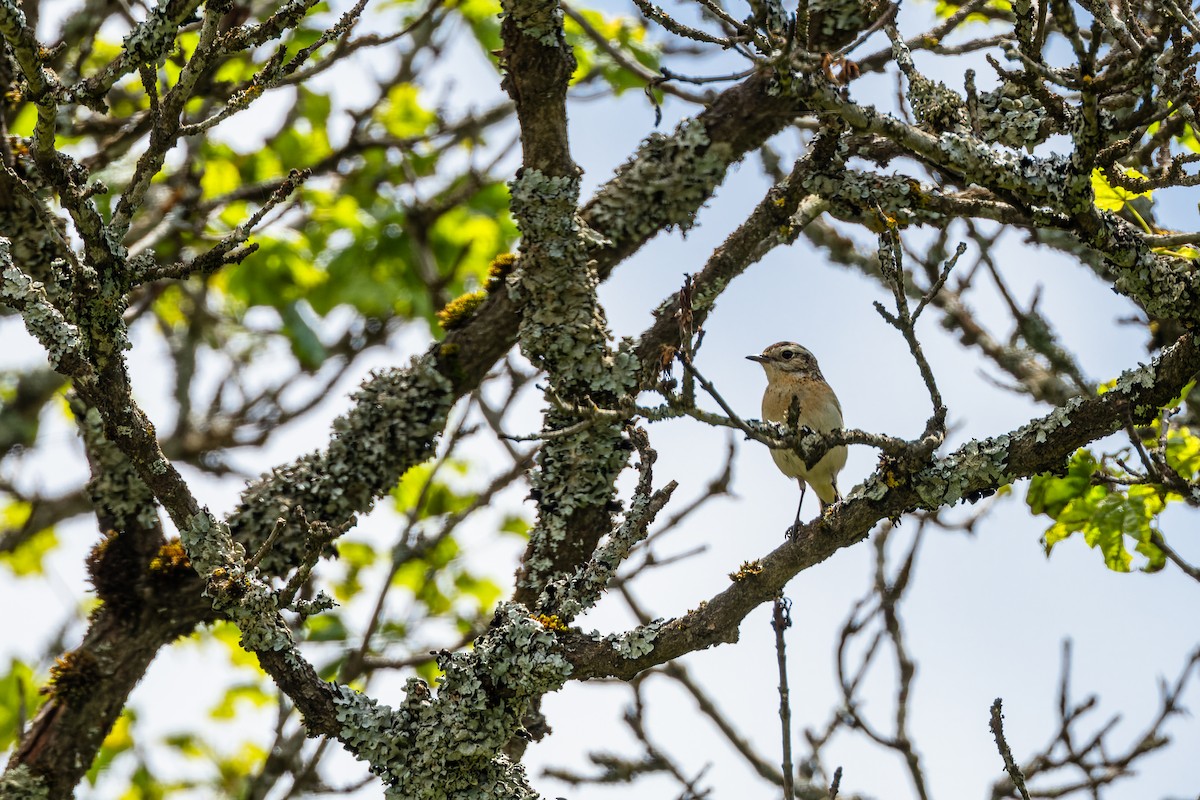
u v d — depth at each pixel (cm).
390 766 840
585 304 963
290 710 1218
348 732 845
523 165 971
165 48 827
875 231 913
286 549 1043
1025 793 850
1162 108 809
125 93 1560
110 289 802
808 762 1226
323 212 1559
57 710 1033
